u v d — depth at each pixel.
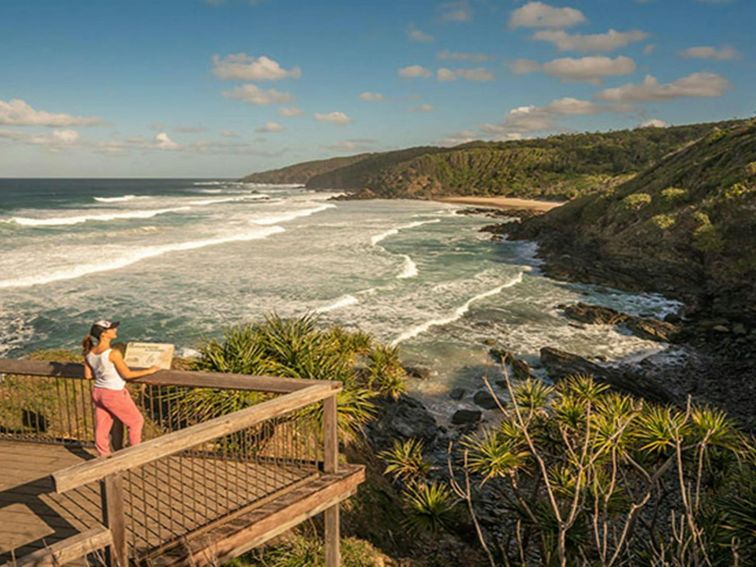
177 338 21.77
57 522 5.39
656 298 30.05
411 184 162.75
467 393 17.70
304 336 11.09
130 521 5.48
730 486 6.76
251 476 6.46
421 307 26.80
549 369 19.17
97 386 6.12
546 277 35.00
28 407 9.45
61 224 57.91
